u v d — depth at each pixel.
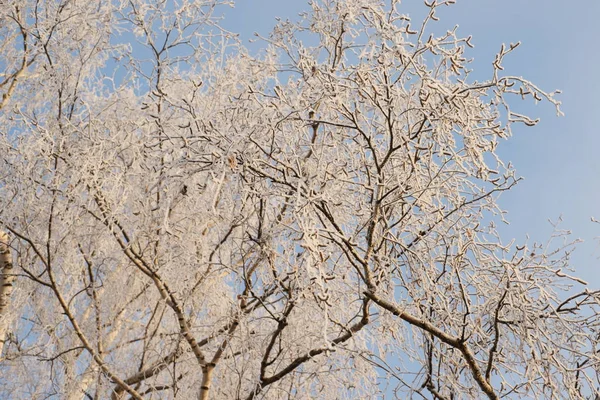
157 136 4.95
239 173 4.59
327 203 4.60
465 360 4.73
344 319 5.49
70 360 5.81
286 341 5.45
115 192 5.20
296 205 4.17
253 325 5.62
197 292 5.87
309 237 4.08
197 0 6.26
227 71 6.09
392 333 5.13
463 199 5.04
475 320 4.66
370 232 4.61
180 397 5.72
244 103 5.11
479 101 4.74
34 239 5.46
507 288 4.36
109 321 5.86
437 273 5.06
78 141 5.45
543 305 4.70
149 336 5.93
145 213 5.29
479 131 4.71
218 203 5.39
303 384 5.54
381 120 5.04
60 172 5.27
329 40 5.80
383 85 4.52
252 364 5.35
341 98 4.73
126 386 5.17
